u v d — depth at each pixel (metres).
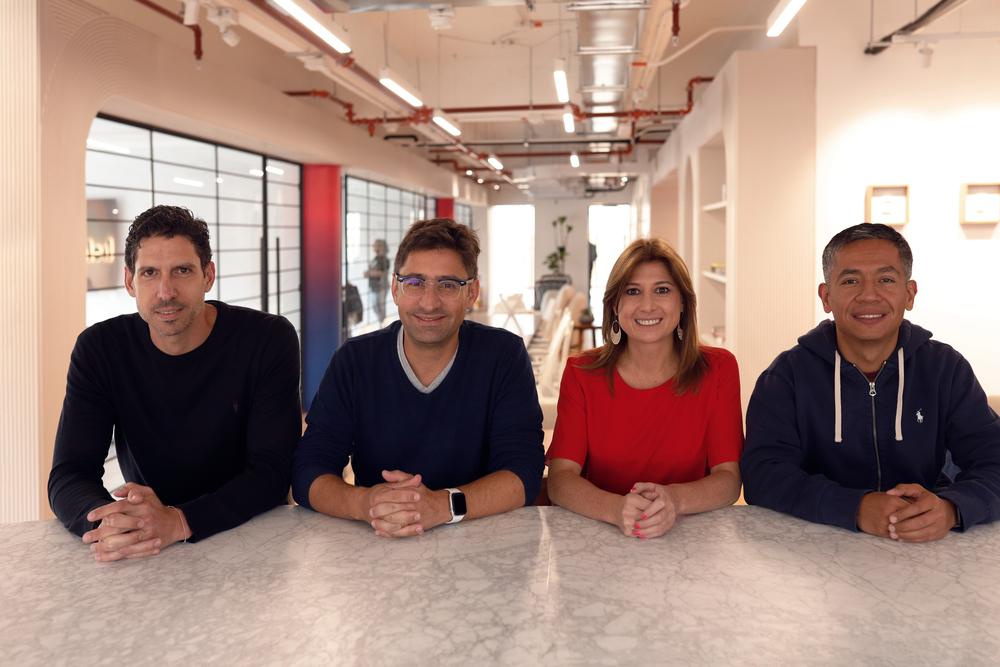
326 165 8.59
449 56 9.17
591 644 1.08
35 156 3.58
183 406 1.86
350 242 10.55
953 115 5.46
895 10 5.45
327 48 5.15
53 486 1.69
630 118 9.22
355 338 1.91
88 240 4.95
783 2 3.98
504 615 1.17
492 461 1.84
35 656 1.05
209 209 6.61
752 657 1.04
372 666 1.02
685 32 7.71
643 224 15.35
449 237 1.71
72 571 1.34
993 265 5.50
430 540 1.49
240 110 5.89
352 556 1.40
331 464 1.81
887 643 1.08
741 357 5.69
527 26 7.99
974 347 5.55
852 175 5.56
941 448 1.91
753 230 5.64
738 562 1.37
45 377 3.66
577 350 10.55
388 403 1.84
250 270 7.41
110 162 5.20
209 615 1.17
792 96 5.55
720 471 1.88
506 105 9.30
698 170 7.70
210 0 4.26
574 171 13.37
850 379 1.88
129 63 4.39
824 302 1.91
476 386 1.84
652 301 1.89
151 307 1.71
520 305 14.88
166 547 1.45
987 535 1.51
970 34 4.87
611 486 2.02
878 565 1.36
